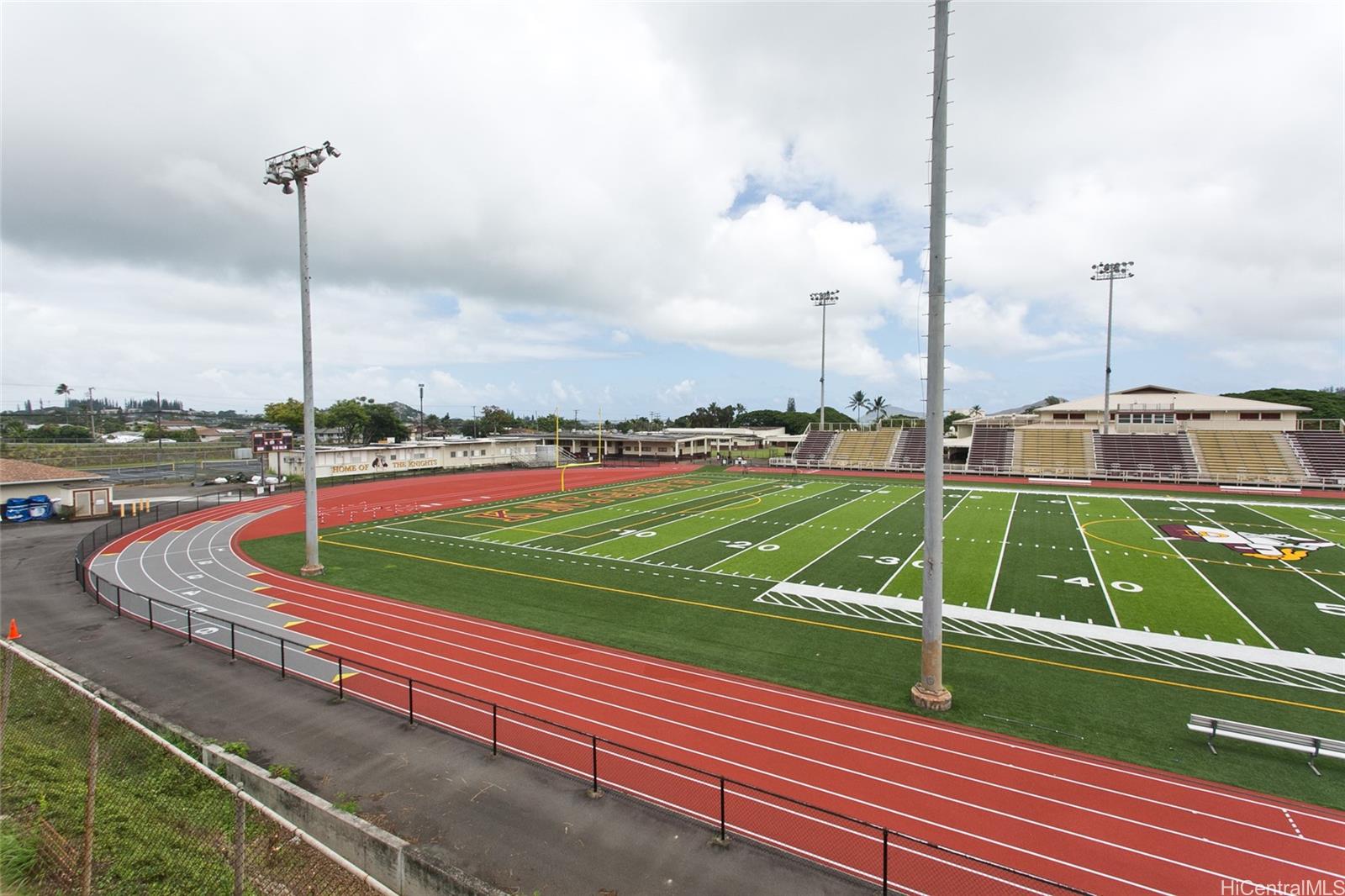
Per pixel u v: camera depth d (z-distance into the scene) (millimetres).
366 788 12891
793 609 24875
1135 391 88438
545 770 13625
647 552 34344
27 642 21031
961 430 93062
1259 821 12109
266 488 61938
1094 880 10586
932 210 16219
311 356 29250
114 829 9805
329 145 26859
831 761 14305
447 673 18984
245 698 17031
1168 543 35812
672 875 10492
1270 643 20953
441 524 43031
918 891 10305
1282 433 69438
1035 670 19062
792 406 197500
